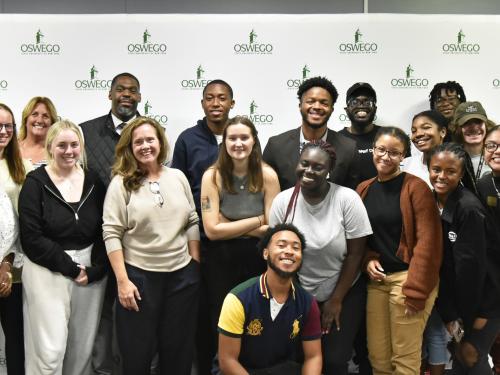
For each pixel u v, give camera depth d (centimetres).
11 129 282
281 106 388
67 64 385
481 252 248
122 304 263
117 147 275
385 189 266
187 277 274
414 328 256
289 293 242
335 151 287
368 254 269
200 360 309
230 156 276
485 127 333
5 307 282
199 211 314
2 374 333
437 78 389
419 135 315
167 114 388
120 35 384
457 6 404
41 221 268
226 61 386
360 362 295
